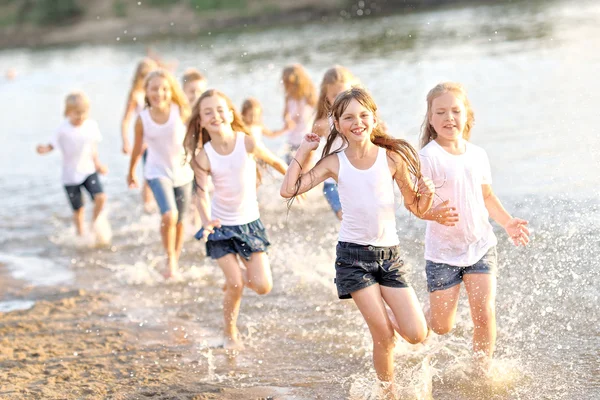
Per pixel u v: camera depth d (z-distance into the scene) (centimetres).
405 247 1638
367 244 1052
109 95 4834
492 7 7531
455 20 6700
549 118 2505
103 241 2064
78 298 1628
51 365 1271
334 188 1712
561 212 1633
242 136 1348
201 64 5391
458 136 1139
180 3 10694
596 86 2912
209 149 1338
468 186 1120
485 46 4594
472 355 1119
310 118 2200
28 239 2152
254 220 1344
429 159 1124
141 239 2055
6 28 11594
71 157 2105
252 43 6844
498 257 1475
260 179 1412
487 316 1090
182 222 1789
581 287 1332
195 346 1332
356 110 1044
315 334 1331
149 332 1412
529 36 4756
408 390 1074
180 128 1744
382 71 4134
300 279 1602
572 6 6462
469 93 3162
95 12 11325
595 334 1191
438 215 1070
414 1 8912
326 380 1148
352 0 9181
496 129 2469
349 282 1048
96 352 1323
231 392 1126
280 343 1307
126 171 2834
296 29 8094
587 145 2108
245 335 1356
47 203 2553
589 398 1010
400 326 1042
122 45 9050
